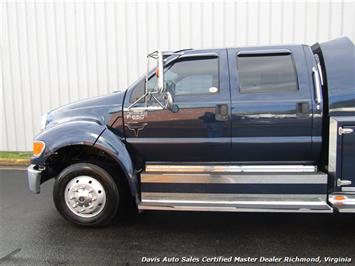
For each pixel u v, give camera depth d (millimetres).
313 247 3494
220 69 3850
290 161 3879
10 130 8945
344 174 3543
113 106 3998
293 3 7613
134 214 4484
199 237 3777
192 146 3891
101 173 3893
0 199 5207
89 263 3232
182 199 3807
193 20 7922
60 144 3852
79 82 8492
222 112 3785
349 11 7504
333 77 3633
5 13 8500
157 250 3473
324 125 3725
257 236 3779
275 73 3803
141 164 4078
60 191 3992
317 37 7656
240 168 3881
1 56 8688
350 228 3963
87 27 8281
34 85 8680
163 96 3865
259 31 7785
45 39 8461
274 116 3729
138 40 8156
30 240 3746
